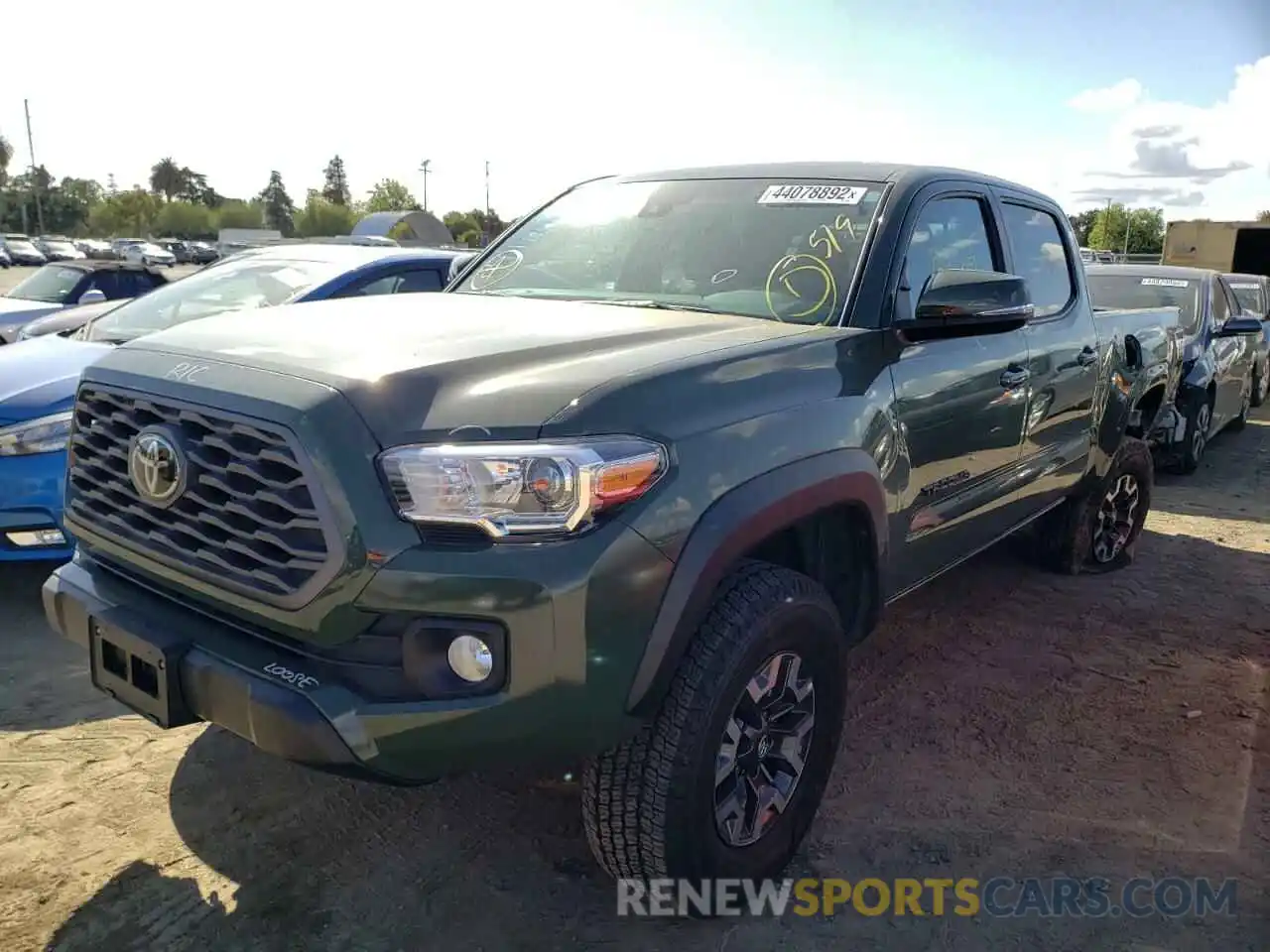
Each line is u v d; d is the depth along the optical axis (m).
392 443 2.18
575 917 2.71
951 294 3.12
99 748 3.48
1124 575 5.74
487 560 2.13
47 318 7.36
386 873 2.87
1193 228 19.47
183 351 2.63
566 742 2.26
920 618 4.98
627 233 3.81
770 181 3.76
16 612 4.68
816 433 2.73
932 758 3.62
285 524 2.23
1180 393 8.41
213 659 2.35
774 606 2.57
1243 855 3.08
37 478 4.39
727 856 2.65
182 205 97.25
